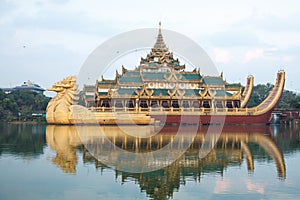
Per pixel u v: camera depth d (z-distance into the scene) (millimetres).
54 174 27438
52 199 21250
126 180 25828
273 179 26375
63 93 77938
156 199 21531
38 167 29875
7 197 21547
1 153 37250
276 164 32406
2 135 57500
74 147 42031
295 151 40969
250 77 103062
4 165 30781
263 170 29625
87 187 23844
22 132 63562
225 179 26406
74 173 27875
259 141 51156
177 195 22328
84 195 22047
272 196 22156
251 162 33438
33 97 129500
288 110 111438
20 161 32531
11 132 63656
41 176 26734
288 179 26406
